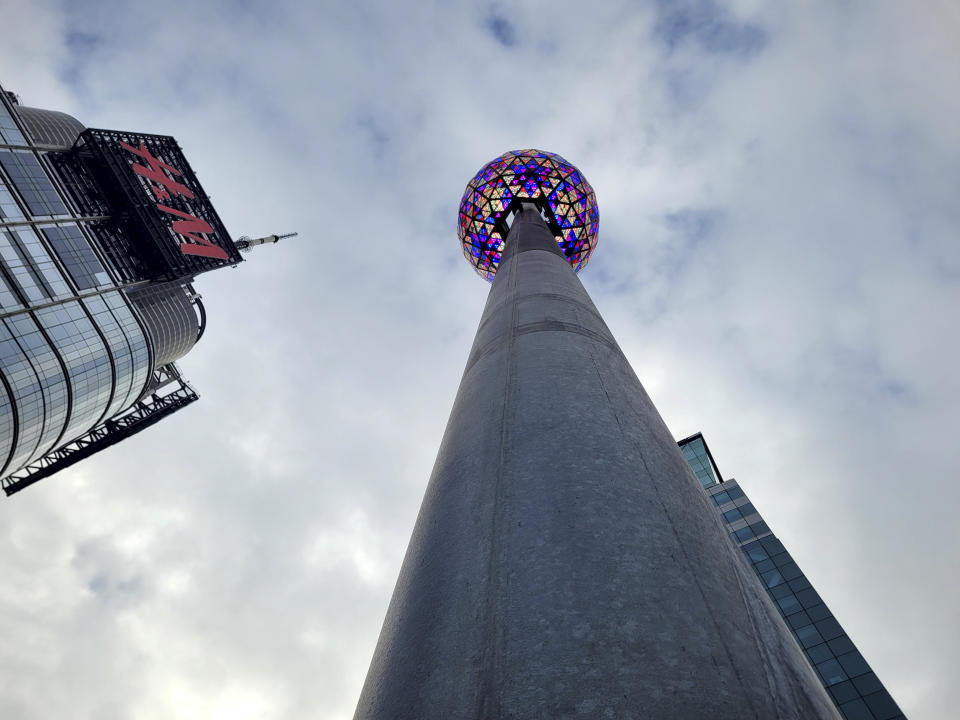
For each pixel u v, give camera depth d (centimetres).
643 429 611
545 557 424
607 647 356
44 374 6619
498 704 340
